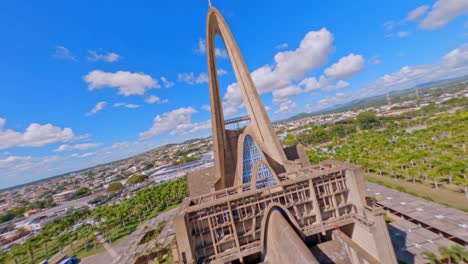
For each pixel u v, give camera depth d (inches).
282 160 1643.7
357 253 991.6
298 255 783.7
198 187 1878.7
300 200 1154.0
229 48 1830.7
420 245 1246.9
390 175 2559.1
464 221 1378.0
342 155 3449.8
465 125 3727.9
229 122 1905.8
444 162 2183.8
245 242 1128.8
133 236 2610.7
